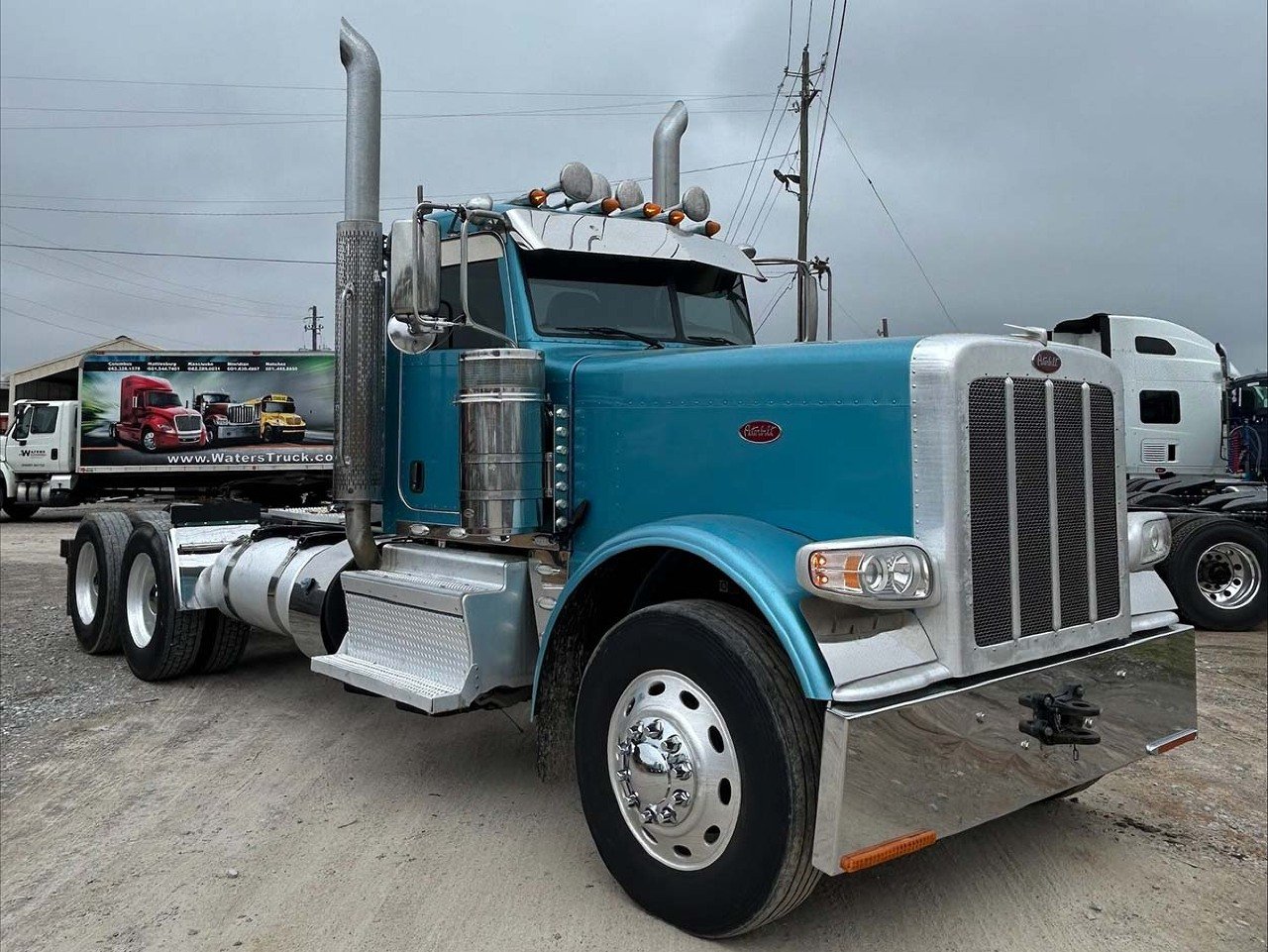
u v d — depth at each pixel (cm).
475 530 400
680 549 324
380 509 495
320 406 2172
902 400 311
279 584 545
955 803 297
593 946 313
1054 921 334
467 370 404
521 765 486
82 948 317
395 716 573
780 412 342
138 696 620
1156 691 372
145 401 2125
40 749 515
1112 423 367
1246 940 325
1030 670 323
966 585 304
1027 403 327
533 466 405
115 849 391
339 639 510
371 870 369
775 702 288
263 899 348
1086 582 348
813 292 550
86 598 752
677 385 373
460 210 418
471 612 401
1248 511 915
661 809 313
